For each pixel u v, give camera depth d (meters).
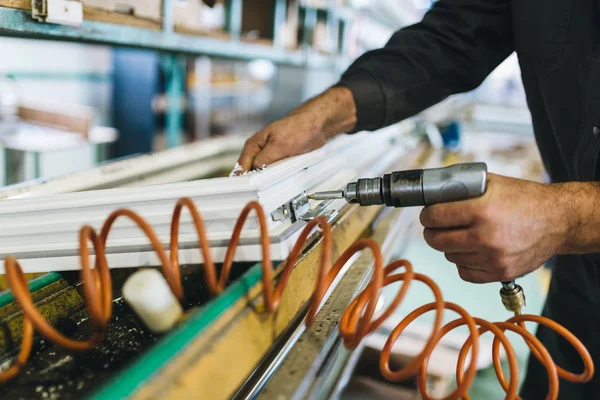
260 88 5.57
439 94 1.17
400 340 1.60
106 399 0.44
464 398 0.70
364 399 1.32
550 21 0.93
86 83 3.68
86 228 0.57
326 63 3.32
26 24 0.91
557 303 1.20
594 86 0.85
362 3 4.01
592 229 0.67
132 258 0.70
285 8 2.70
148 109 3.27
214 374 0.52
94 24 1.12
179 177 1.65
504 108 4.92
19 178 2.02
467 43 1.13
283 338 0.67
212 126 4.33
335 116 1.08
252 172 0.73
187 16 1.68
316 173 0.92
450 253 0.68
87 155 2.22
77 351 0.67
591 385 1.14
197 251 0.68
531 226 0.64
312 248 0.77
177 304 0.62
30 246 0.75
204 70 4.15
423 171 0.65
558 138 1.00
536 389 1.27
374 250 0.61
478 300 1.91
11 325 0.67
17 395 0.58
